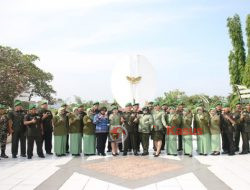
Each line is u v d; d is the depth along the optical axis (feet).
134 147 36.65
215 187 21.62
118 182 23.38
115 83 50.06
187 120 35.70
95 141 37.40
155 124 35.83
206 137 35.81
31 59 126.31
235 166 28.89
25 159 34.53
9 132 35.65
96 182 23.47
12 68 87.66
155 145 37.24
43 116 36.14
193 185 22.22
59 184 23.07
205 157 34.35
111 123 36.32
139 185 22.43
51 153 38.55
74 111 36.86
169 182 23.16
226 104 36.17
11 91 80.43
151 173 26.14
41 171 27.68
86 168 28.58
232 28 92.12
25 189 21.83
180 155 36.01
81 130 37.22
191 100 99.45
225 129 35.91
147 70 50.16
